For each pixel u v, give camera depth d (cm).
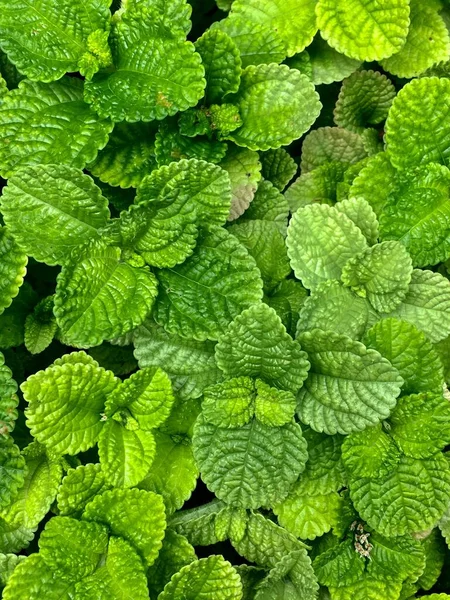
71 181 15
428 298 17
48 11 17
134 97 17
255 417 16
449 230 17
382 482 16
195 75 16
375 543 17
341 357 15
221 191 16
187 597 15
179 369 16
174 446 17
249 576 17
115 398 16
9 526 16
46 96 17
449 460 16
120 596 15
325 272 17
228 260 16
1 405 15
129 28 17
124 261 16
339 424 16
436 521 16
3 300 16
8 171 16
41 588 15
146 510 15
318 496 17
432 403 16
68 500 15
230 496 16
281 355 16
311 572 16
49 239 16
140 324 16
